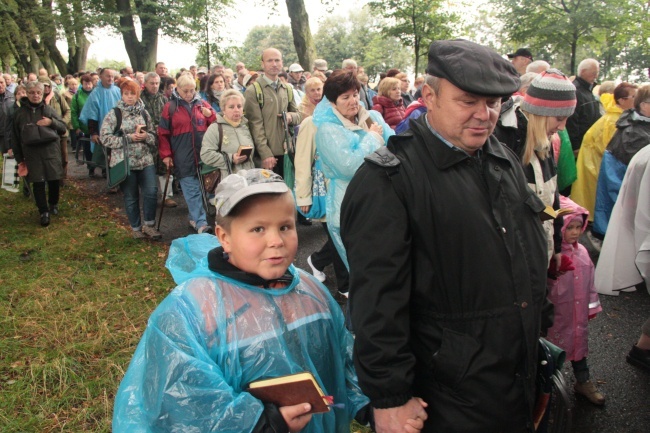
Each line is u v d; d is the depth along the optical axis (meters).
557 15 20.19
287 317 1.56
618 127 5.00
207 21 23.52
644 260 3.13
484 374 1.56
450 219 1.55
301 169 4.32
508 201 1.65
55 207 7.17
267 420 1.35
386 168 1.58
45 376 3.16
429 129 1.64
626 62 24.89
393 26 18.05
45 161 6.52
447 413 1.59
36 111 6.48
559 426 1.80
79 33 25.81
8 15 26.27
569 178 4.57
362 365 1.55
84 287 4.62
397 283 1.55
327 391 1.62
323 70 10.52
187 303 1.46
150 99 7.72
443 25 17.55
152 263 5.29
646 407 3.04
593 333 3.89
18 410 2.94
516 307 1.58
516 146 2.71
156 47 25.03
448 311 1.60
